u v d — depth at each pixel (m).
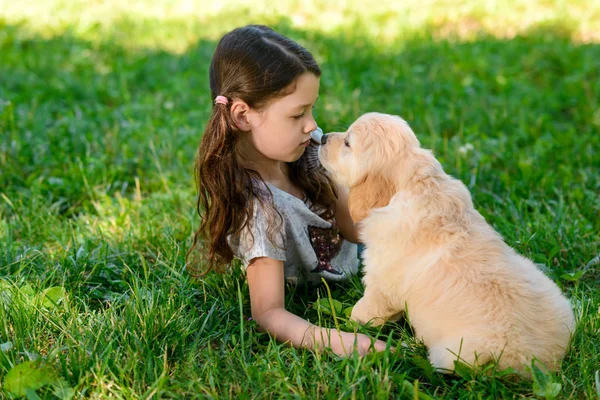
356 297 3.25
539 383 2.30
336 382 2.48
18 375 2.42
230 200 2.92
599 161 4.75
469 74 6.87
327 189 3.29
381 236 2.75
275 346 2.65
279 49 2.81
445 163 4.68
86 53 7.84
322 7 10.09
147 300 2.89
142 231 3.81
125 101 6.24
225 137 2.89
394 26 8.89
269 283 2.96
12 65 7.21
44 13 9.74
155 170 4.81
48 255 3.53
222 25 9.12
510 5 9.71
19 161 4.74
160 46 8.15
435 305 2.53
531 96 6.16
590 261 3.41
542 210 4.10
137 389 2.46
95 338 2.71
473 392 2.39
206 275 3.29
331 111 5.72
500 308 2.42
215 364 2.59
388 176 2.80
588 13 9.20
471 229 2.65
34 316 2.84
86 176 4.54
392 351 2.69
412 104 6.01
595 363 2.57
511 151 4.91
